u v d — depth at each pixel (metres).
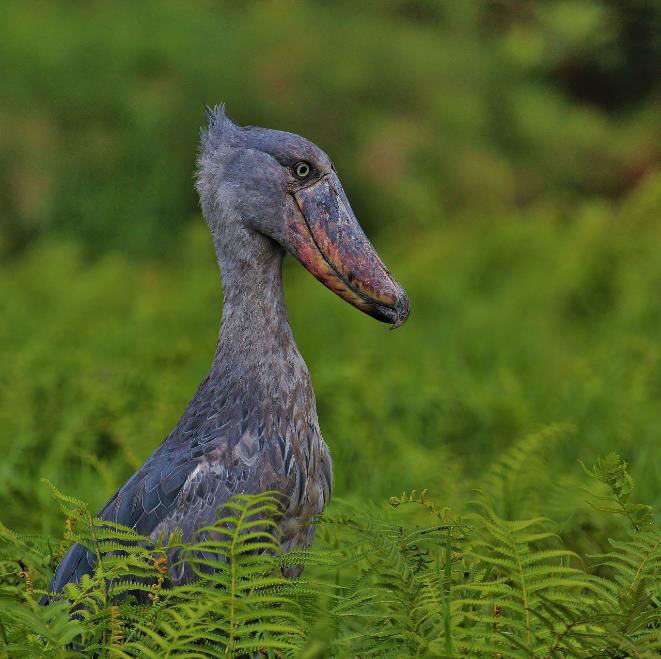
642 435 10.27
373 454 10.05
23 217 28.55
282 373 6.71
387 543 5.90
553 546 7.53
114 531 6.07
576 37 32.50
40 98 31.14
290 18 34.28
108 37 32.94
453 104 32.09
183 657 5.19
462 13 35.94
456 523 6.02
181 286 19.91
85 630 5.50
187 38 33.25
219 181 7.13
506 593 5.56
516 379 12.58
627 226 19.23
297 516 6.62
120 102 30.97
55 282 18.89
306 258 7.04
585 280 17.30
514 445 9.11
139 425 10.08
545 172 31.69
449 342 14.95
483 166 30.78
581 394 11.46
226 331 6.87
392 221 29.36
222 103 7.41
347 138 30.89
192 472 6.39
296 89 31.44
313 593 5.70
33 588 6.70
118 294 18.70
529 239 20.47
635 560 5.82
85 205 28.83
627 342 13.79
